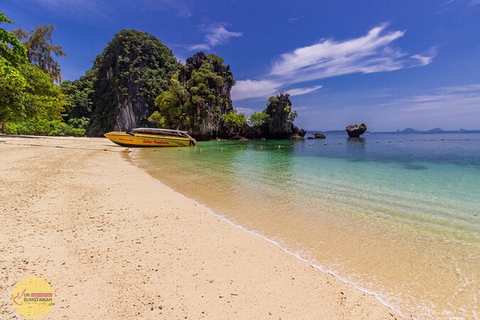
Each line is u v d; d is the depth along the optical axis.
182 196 9.10
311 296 3.53
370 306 3.35
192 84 66.56
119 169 14.29
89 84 93.69
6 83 22.88
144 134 32.72
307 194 9.76
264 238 5.58
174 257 4.45
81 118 82.75
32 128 40.59
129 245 4.79
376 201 8.81
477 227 6.38
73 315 2.82
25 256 4.04
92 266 3.92
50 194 7.78
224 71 76.88
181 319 2.90
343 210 7.76
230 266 4.26
